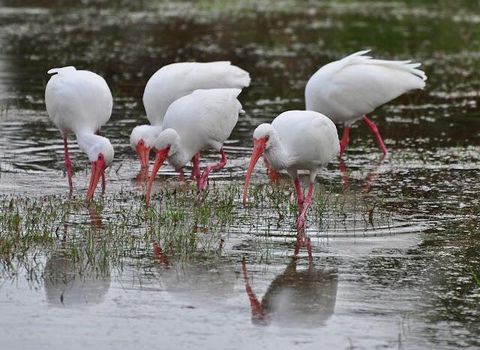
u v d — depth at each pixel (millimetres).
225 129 14875
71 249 11484
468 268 11102
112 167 15836
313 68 24469
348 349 8820
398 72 17203
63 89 14688
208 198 13938
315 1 37312
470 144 17797
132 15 33281
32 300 9891
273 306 9844
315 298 10094
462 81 23469
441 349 8859
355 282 10586
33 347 8789
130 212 13117
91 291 10164
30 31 29203
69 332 9117
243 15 33594
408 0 37000
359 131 18984
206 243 11883
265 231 12453
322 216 13164
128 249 11539
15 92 21141
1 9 34344
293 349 8805
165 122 14867
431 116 20109
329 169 16047
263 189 14617
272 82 22828
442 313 9727
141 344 8875
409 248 11828
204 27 30766
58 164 15922
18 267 10859
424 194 14383
